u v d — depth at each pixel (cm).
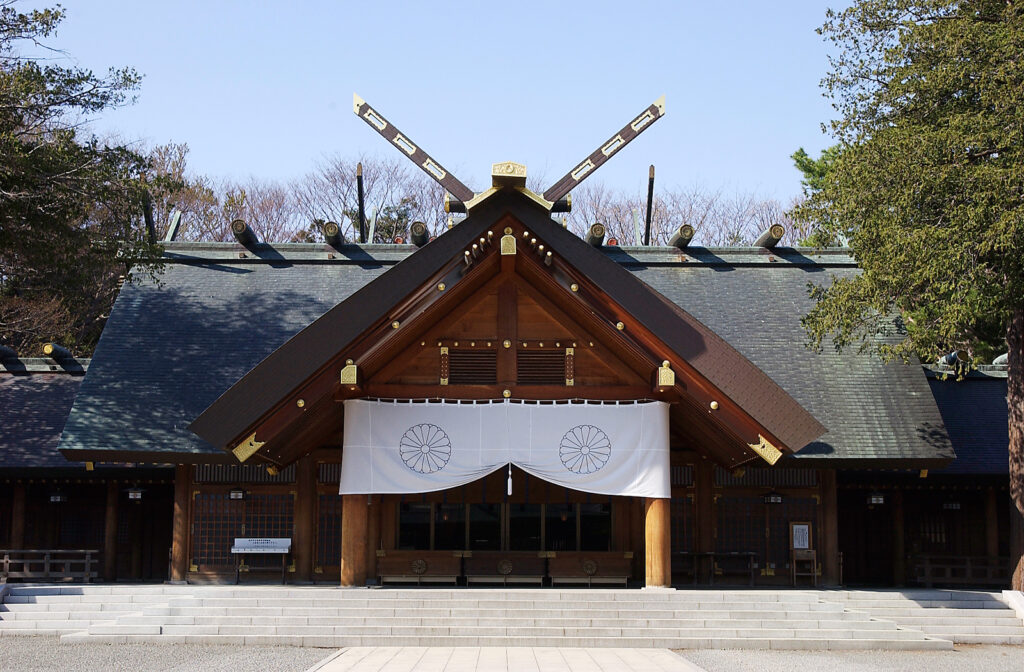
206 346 2311
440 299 1812
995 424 2519
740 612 1716
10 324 3353
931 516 2598
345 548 1856
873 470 2281
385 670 1291
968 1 1995
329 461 2233
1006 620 1845
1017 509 2064
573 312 1902
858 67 2083
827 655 1548
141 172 2306
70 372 2625
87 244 2203
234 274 2544
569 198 1841
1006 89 1781
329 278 2548
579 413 1900
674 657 1455
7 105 2081
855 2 2058
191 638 1590
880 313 2139
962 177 1800
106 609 1781
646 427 1889
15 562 2270
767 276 2578
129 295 2448
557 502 2164
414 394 1900
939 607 1906
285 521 2220
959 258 1772
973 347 3322
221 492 2227
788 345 2367
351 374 1780
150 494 2545
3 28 2148
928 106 1991
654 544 1856
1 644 1577
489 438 1891
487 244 1809
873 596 1947
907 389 2284
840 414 2214
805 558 2205
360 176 2803
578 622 1662
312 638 1579
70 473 2300
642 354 1833
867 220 1959
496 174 1766
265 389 1756
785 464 2120
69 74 2175
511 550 2173
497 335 1922
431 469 1877
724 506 2256
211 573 2195
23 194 2014
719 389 1791
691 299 2484
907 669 1412
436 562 2117
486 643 1586
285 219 4925
